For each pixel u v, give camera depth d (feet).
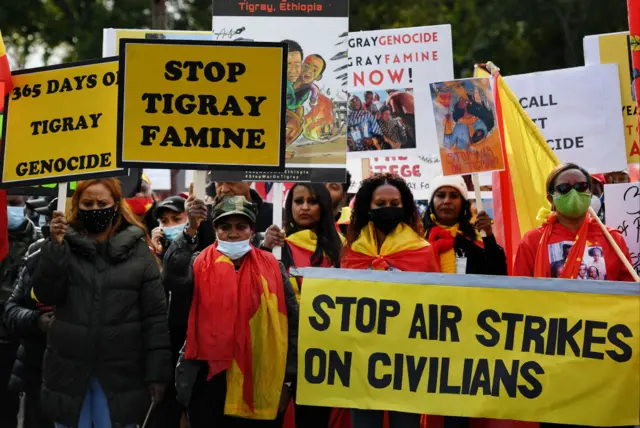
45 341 25.16
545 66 92.43
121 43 23.21
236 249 22.74
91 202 22.34
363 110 33.81
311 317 22.58
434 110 27.40
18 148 23.86
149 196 33.50
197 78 23.26
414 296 22.45
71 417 21.79
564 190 23.09
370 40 33.88
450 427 24.04
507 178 27.35
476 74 29.14
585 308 22.03
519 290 22.22
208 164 23.24
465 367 22.22
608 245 23.47
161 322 22.33
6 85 23.82
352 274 22.59
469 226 26.94
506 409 22.07
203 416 22.34
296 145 25.45
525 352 22.13
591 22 89.20
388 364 22.40
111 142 23.43
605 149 33.01
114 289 21.99
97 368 21.86
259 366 22.43
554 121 33.40
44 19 94.27
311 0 25.71
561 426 22.79
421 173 36.06
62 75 23.82
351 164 36.47
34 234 29.32
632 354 21.84
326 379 22.49
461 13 99.25
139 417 22.17
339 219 29.84
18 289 24.38
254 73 23.30
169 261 22.34
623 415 21.83
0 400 28.32
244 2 25.73
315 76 25.61
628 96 34.55
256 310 22.58
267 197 37.11
